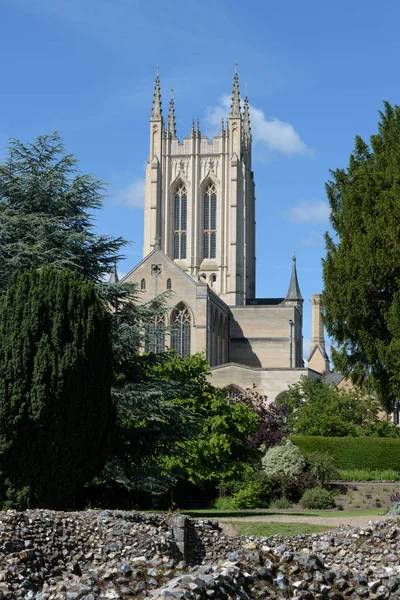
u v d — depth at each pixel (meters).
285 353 134.75
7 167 41.62
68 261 37.59
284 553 15.24
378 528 21.48
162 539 19.98
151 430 37.72
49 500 28.61
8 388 28.27
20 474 28.30
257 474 53.81
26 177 41.12
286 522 32.44
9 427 28.14
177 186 146.88
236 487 52.12
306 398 92.81
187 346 118.56
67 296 29.59
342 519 34.69
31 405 28.19
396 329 43.03
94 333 29.83
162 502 46.44
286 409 84.06
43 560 18.67
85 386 29.23
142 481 36.53
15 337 28.59
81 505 37.25
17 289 29.34
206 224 146.12
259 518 35.47
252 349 135.50
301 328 147.38
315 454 61.16
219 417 52.56
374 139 49.31
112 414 31.02
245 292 147.38
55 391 28.38
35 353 28.62
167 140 147.12
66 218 41.16
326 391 91.56
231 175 145.00
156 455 37.81
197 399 53.56
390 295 45.56
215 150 146.62
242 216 145.25
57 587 14.20
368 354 45.72
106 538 19.78
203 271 144.62
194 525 22.52
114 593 13.73
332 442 71.38
